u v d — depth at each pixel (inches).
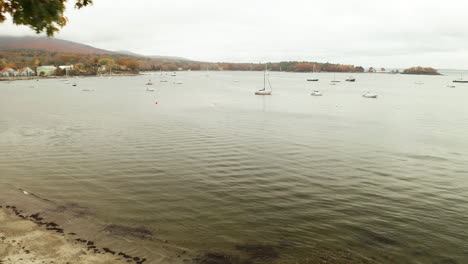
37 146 1876.2
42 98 5369.1
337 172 1445.6
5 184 1216.2
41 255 706.2
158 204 1055.6
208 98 5580.7
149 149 1818.4
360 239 841.5
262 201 1094.4
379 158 1715.1
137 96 5900.6
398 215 995.9
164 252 753.6
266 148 1886.1
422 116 3629.4
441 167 1561.3
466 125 2984.7
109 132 2352.4
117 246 769.6
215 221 936.9
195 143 1988.2
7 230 823.1
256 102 4982.8
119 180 1290.6
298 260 738.2
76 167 1460.4
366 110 4151.1
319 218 966.4
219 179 1316.4
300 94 6756.9
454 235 871.1
